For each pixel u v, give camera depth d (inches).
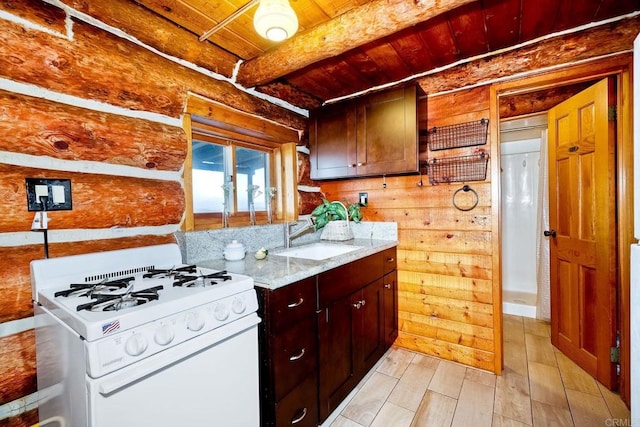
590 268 74.4
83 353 29.0
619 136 65.3
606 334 68.8
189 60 63.1
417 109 76.4
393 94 78.9
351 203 98.8
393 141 79.0
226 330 39.6
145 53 55.2
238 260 63.8
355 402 66.4
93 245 49.8
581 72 65.4
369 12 51.9
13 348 41.4
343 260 62.8
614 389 67.9
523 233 134.0
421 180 86.1
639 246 36.3
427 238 85.8
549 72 68.2
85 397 28.7
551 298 89.9
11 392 41.1
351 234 92.7
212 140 73.9
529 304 115.8
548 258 107.7
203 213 71.9
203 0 51.6
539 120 97.7
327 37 57.2
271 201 89.9
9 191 40.8
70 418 32.4
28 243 43.5
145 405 31.5
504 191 137.6
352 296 67.4
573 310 80.3
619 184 65.6
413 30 62.6
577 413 61.1
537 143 128.6
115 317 30.3
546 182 107.8
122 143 51.4
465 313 80.7
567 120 81.4
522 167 133.8
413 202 87.8
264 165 91.1
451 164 80.9
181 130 61.7
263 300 47.5
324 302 58.3
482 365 78.2
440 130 82.0
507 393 68.2
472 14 57.7
